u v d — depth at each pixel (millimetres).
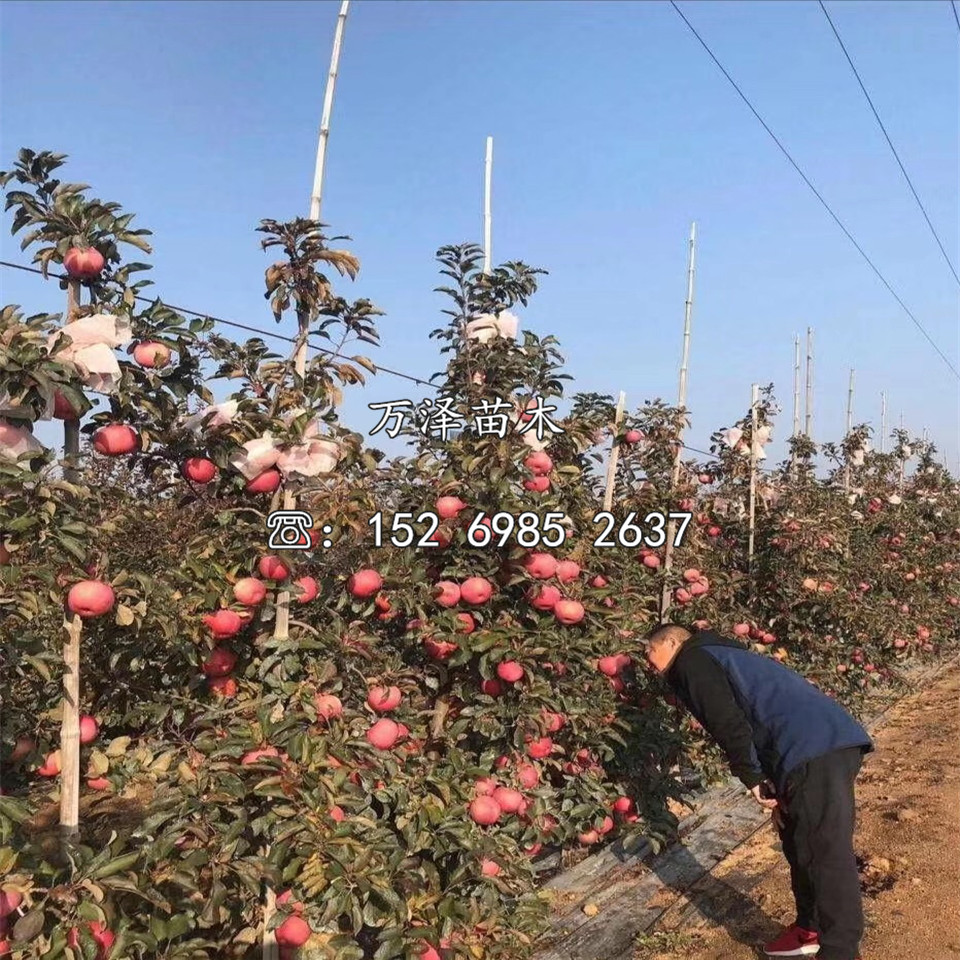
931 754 6996
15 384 2260
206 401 2811
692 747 5664
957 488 14414
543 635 3863
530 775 3996
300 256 2967
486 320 4234
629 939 4023
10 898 2086
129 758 2830
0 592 2324
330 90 3100
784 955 3742
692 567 6039
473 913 3107
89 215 2535
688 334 6055
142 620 2531
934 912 4137
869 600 8523
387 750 3113
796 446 9297
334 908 2402
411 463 3953
